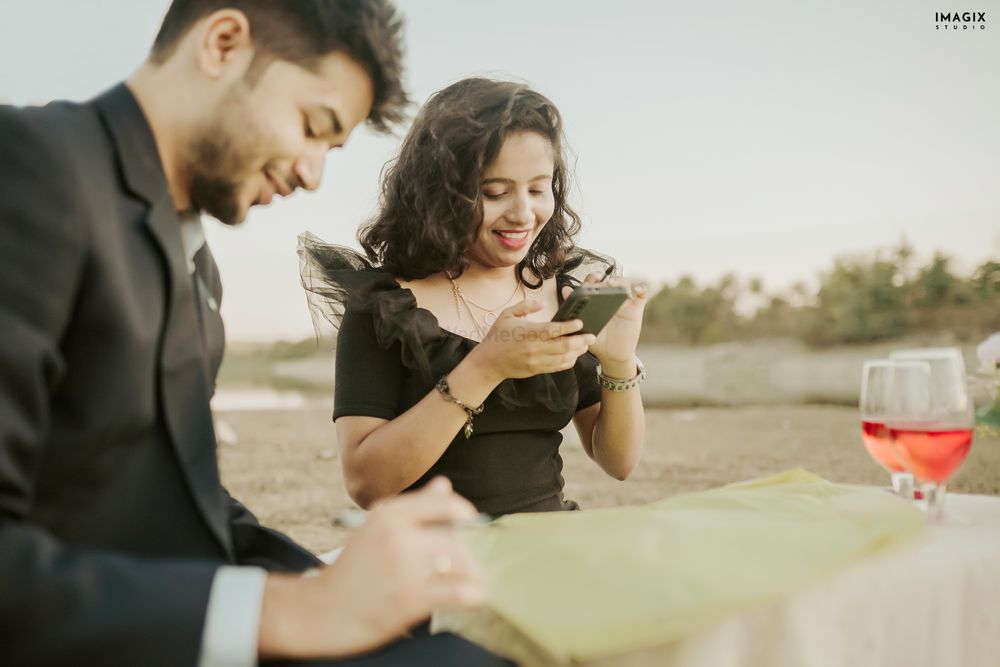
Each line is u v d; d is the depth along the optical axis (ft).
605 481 14.94
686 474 15.40
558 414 5.04
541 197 5.27
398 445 4.47
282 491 14.51
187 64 2.78
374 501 4.66
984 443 14.97
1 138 2.28
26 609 1.86
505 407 4.75
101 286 2.35
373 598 1.99
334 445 19.53
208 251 3.53
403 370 5.14
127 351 2.41
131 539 2.51
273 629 1.98
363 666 2.03
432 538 2.06
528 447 4.96
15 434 1.97
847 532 2.58
